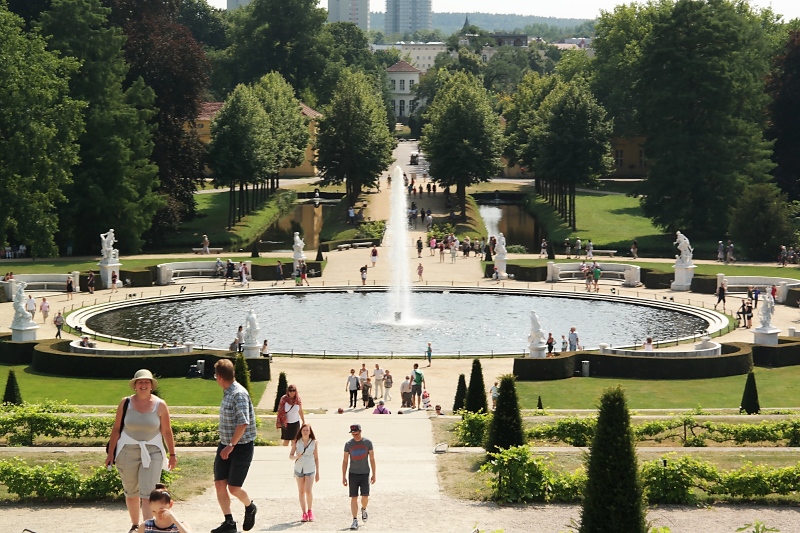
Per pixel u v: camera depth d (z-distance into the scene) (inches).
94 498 1177.4
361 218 5728.3
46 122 3976.4
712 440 1653.5
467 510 1138.7
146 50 5241.1
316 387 2448.3
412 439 1601.9
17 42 3892.7
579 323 3265.3
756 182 5036.9
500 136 6072.8
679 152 5007.4
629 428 941.8
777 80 5634.8
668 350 2785.4
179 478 1247.5
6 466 1176.2
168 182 5128.0
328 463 1375.5
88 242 4630.9
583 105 5502.0
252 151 5526.6
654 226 5275.6
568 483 1182.9
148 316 3385.8
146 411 914.7
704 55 5093.5
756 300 3432.6
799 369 2664.9
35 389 2373.3
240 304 3624.5
